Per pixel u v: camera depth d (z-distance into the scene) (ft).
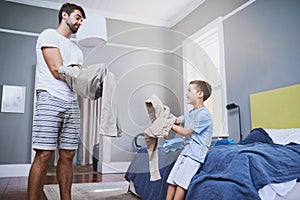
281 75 8.16
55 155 11.78
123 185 8.68
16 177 11.43
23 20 12.87
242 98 9.64
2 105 12.07
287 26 8.07
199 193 3.95
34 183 4.09
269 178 3.71
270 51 8.61
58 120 4.19
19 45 12.69
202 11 12.14
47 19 13.21
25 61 12.67
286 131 6.86
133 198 6.67
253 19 9.38
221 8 11.03
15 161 11.95
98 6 12.55
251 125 9.04
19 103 12.32
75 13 4.19
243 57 9.71
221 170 4.03
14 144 12.04
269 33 8.70
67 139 4.35
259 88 8.95
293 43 7.85
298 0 7.79
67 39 4.21
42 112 4.09
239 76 9.84
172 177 4.28
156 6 12.56
